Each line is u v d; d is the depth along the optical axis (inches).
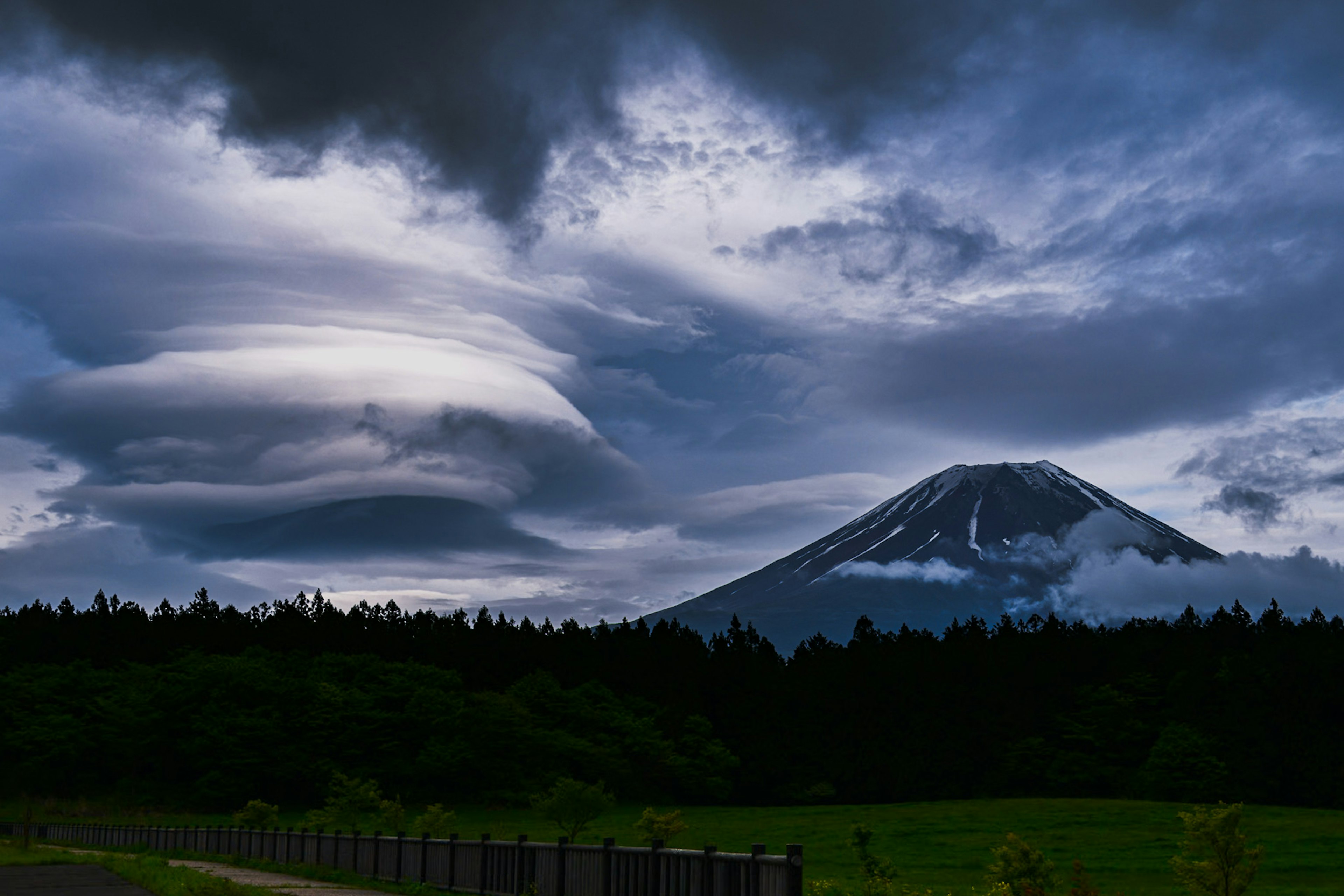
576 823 3361.2
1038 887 1299.2
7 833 3663.9
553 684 6456.7
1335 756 5743.1
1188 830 1510.8
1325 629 7209.6
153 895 1050.1
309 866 1467.8
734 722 6865.2
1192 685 6205.7
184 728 5654.5
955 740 6491.1
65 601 7721.5
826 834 4015.8
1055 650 7121.1
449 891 1069.1
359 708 5787.4
